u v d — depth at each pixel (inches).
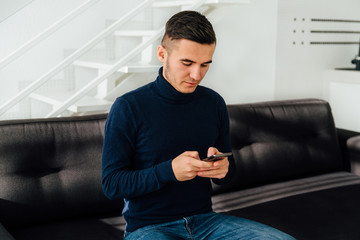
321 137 85.5
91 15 115.1
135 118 45.3
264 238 44.1
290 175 81.4
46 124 63.4
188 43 41.6
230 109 78.4
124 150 44.7
